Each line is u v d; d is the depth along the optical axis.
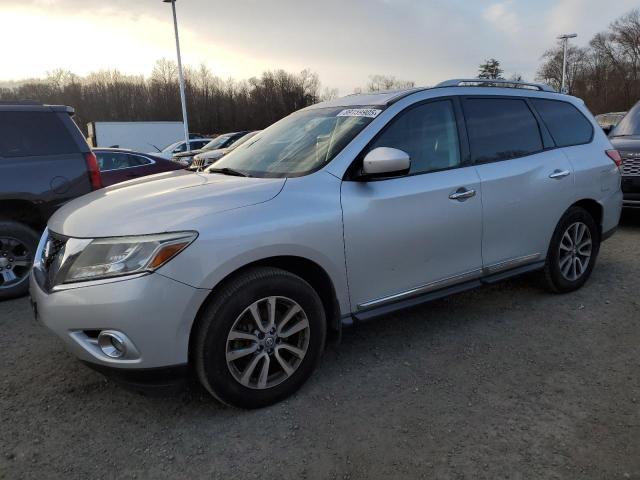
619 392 3.11
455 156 3.77
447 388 3.19
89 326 2.61
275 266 3.04
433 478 2.42
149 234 2.61
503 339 3.86
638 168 7.11
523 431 2.75
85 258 2.66
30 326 4.29
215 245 2.69
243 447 2.67
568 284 4.67
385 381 3.28
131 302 2.54
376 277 3.34
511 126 4.20
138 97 70.50
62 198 5.20
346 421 2.87
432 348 3.73
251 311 2.84
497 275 4.07
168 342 2.62
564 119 4.68
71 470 2.52
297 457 2.59
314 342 3.10
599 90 67.94
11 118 5.07
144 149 31.06
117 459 2.59
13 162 4.98
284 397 3.05
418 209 3.45
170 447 2.68
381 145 3.41
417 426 2.81
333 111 3.89
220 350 2.76
